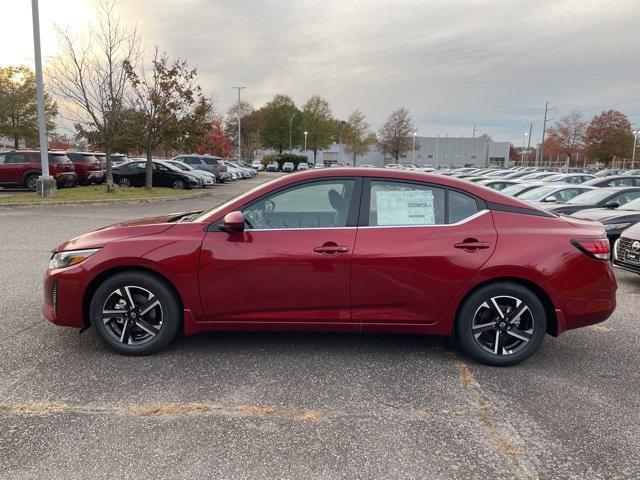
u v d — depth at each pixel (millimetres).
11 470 2516
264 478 2486
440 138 88062
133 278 3805
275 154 75750
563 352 4234
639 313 5430
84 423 2963
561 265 3738
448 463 2631
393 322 3824
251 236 3773
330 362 3924
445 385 3555
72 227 11117
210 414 3094
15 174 19219
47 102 44719
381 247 3729
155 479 2463
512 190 13367
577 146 64500
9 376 3572
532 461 2660
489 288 3768
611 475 2553
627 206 8852
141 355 3943
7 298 5484
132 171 23109
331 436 2873
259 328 3869
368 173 3924
